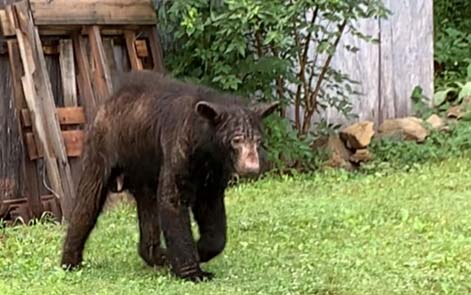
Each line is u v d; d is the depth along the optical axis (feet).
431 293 26.68
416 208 37.37
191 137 27.14
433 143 48.88
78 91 42.68
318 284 27.35
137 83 29.50
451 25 64.28
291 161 45.68
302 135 46.55
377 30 50.70
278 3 43.27
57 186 39.34
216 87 44.65
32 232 36.73
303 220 35.96
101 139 29.63
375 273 28.63
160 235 30.12
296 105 46.11
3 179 41.73
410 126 49.39
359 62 50.31
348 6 44.06
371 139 48.03
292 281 27.78
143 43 44.47
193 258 28.14
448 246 31.30
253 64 44.34
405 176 43.80
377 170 45.62
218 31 43.98
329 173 44.70
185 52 45.37
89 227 30.17
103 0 42.91
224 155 26.86
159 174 28.58
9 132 41.81
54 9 41.70
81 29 42.52
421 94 52.08
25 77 40.24
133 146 28.94
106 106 29.78
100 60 41.83
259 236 33.86
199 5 43.68
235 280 28.12
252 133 26.43
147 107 28.68
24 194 42.11
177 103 27.96
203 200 28.45
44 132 39.83
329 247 32.07
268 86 45.11
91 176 29.86
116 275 29.32
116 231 35.40
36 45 40.27
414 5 51.83
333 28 48.57
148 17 44.21
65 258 30.35
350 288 27.07
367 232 34.04
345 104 46.98
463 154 47.39
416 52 51.98
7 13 40.96
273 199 39.99
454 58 60.08
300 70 45.70
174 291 26.94
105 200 30.37
